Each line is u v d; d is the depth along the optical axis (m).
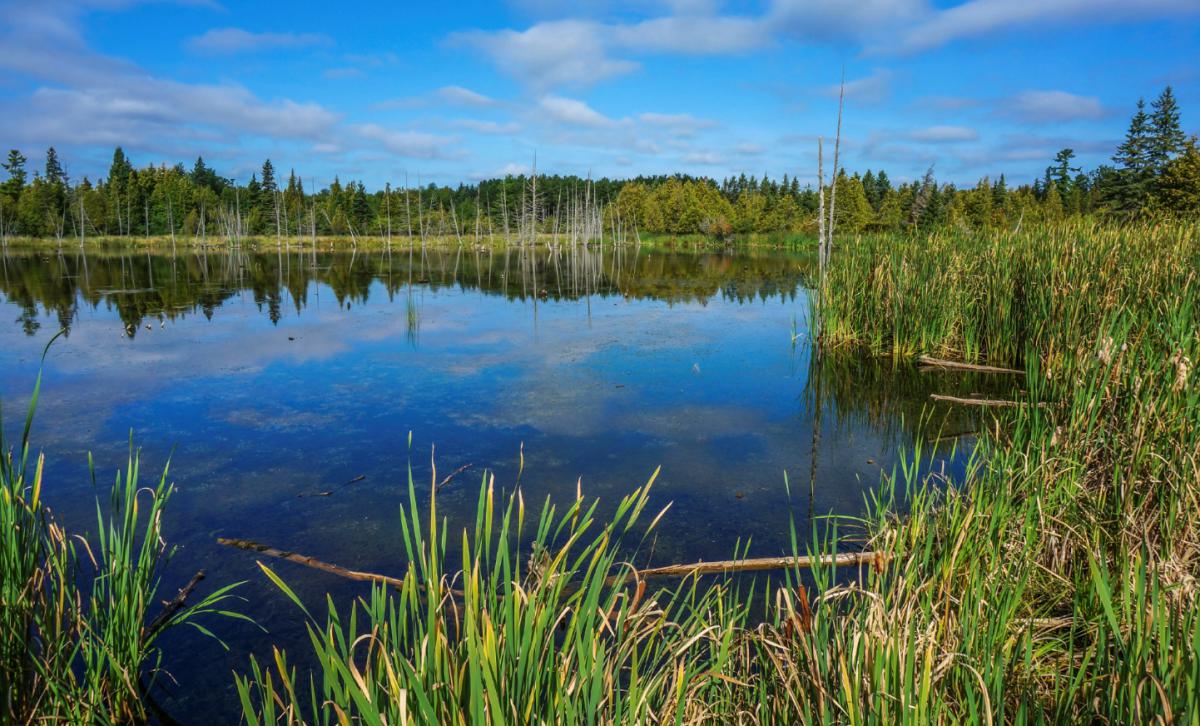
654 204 63.16
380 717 1.62
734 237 53.78
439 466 5.75
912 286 9.13
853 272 10.14
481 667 1.67
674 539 4.39
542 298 18.28
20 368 9.45
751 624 3.32
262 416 7.19
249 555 4.24
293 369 9.41
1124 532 2.86
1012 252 8.79
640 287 20.84
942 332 8.85
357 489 5.29
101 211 57.44
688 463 5.79
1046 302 7.37
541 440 6.40
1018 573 2.98
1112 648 2.30
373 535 4.52
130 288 20.53
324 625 3.50
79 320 13.93
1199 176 21.08
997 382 7.96
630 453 6.04
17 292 19.14
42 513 2.80
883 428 6.65
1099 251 7.56
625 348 10.80
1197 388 3.41
